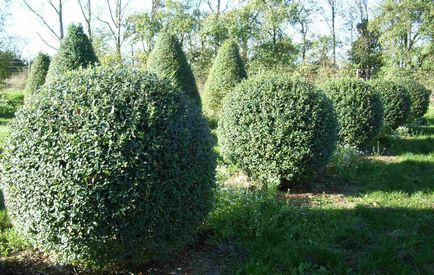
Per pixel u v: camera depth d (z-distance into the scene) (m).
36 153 3.24
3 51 23.62
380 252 4.02
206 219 4.07
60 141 3.20
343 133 8.84
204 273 3.67
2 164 3.47
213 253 4.02
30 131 3.32
